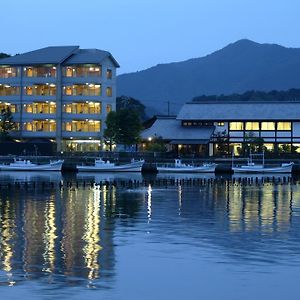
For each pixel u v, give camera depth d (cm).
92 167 10625
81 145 13138
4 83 13350
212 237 3378
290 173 10506
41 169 10625
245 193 6669
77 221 4072
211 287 2292
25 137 13238
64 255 2825
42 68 13225
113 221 4088
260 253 2897
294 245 3112
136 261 2712
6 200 5588
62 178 9044
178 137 12294
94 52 13588
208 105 12938
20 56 13575
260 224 3962
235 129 12538
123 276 2436
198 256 2828
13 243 3139
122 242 3200
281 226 3866
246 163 10981
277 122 12381
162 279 2400
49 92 13225
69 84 13138
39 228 3709
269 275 2456
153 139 12238
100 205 5184
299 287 2289
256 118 12369
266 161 11100
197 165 10675
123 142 11925
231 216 4422
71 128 13150
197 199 5856
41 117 13175
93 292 2198
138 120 11962
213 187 7581
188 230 3659
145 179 8888
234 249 3000
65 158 11162
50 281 2331
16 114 13275
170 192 6681
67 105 13175
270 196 6297
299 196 6306
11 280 2339
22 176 9481
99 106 13138
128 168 10600
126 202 5472
